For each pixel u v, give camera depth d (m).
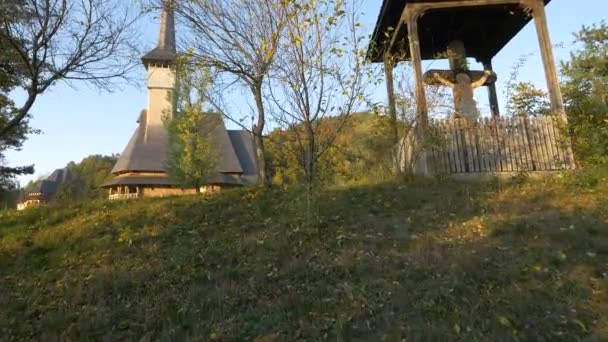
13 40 9.38
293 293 5.49
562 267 5.57
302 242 7.07
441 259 6.05
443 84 12.88
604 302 4.77
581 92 12.71
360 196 9.74
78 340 4.90
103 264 6.96
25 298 6.08
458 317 4.67
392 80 12.12
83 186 50.03
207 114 21.77
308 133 7.71
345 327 4.66
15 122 9.81
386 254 6.46
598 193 8.45
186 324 5.07
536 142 11.52
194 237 7.86
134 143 36.53
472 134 11.63
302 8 7.14
